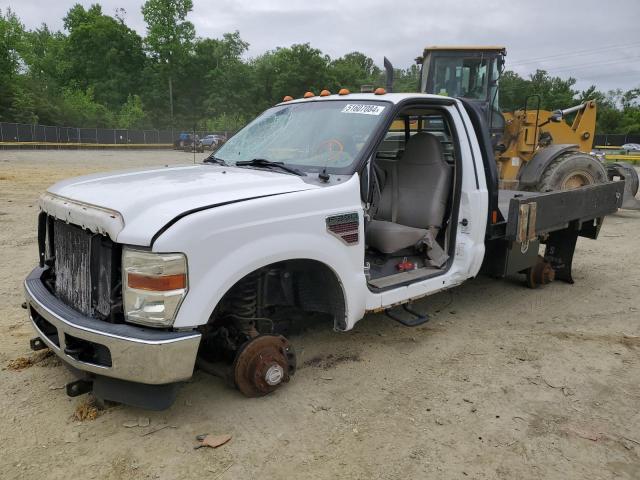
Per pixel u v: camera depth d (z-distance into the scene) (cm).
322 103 456
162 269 279
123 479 280
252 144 462
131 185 336
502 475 290
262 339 345
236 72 6669
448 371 406
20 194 1321
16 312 495
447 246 473
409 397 367
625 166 1155
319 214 347
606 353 443
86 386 324
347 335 467
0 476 278
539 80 5156
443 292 595
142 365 283
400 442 317
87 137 4756
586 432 330
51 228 373
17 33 5622
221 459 297
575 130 1138
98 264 306
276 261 324
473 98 1011
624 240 894
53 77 6800
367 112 416
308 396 364
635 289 618
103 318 304
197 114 6900
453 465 297
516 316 524
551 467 297
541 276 605
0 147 4066
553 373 406
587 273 683
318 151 412
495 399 367
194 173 382
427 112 456
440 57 1020
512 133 1033
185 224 286
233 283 305
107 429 321
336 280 365
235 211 305
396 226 448
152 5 6588
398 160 501
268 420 335
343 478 285
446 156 495
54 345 324
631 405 363
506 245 518
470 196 462
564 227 581
